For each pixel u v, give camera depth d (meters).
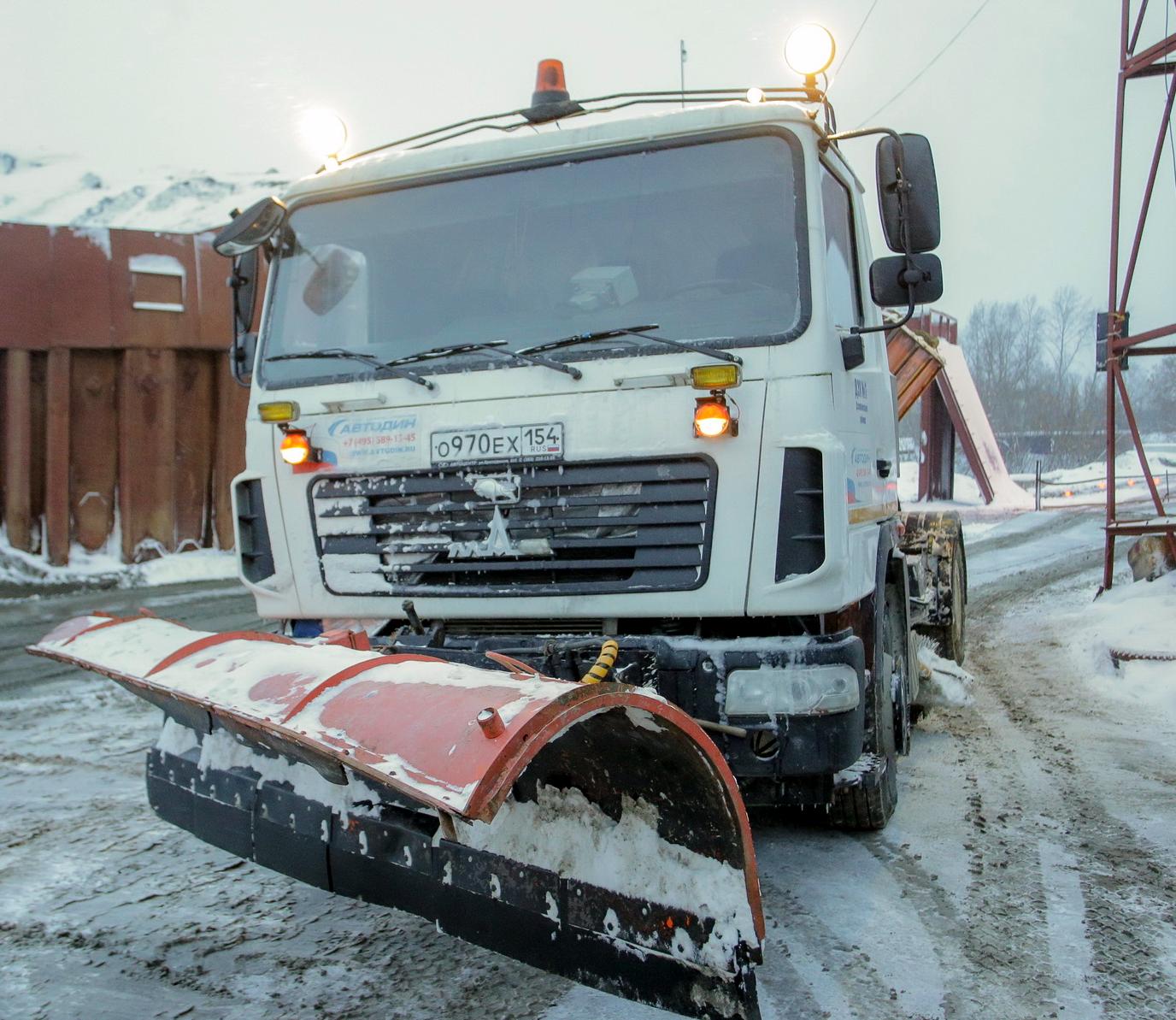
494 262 3.97
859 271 4.39
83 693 6.66
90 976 3.00
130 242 9.83
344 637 3.33
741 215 3.68
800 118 3.70
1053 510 21.80
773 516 3.39
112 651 3.35
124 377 9.99
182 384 10.38
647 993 2.52
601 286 3.78
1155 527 8.92
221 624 8.65
